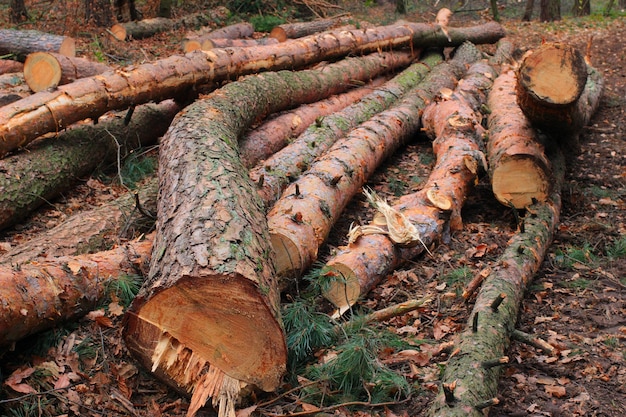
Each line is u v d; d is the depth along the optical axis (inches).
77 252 202.1
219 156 202.4
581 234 250.1
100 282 181.5
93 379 159.0
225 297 148.2
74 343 169.0
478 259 232.1
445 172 260.7
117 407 153.9
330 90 366.3
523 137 267.3
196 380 153.9
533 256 212.8
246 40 508.4
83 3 603.5
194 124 232.5
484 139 302.0
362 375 162.4
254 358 152.4
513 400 158.4
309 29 577.9
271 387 155.3
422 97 365.7
